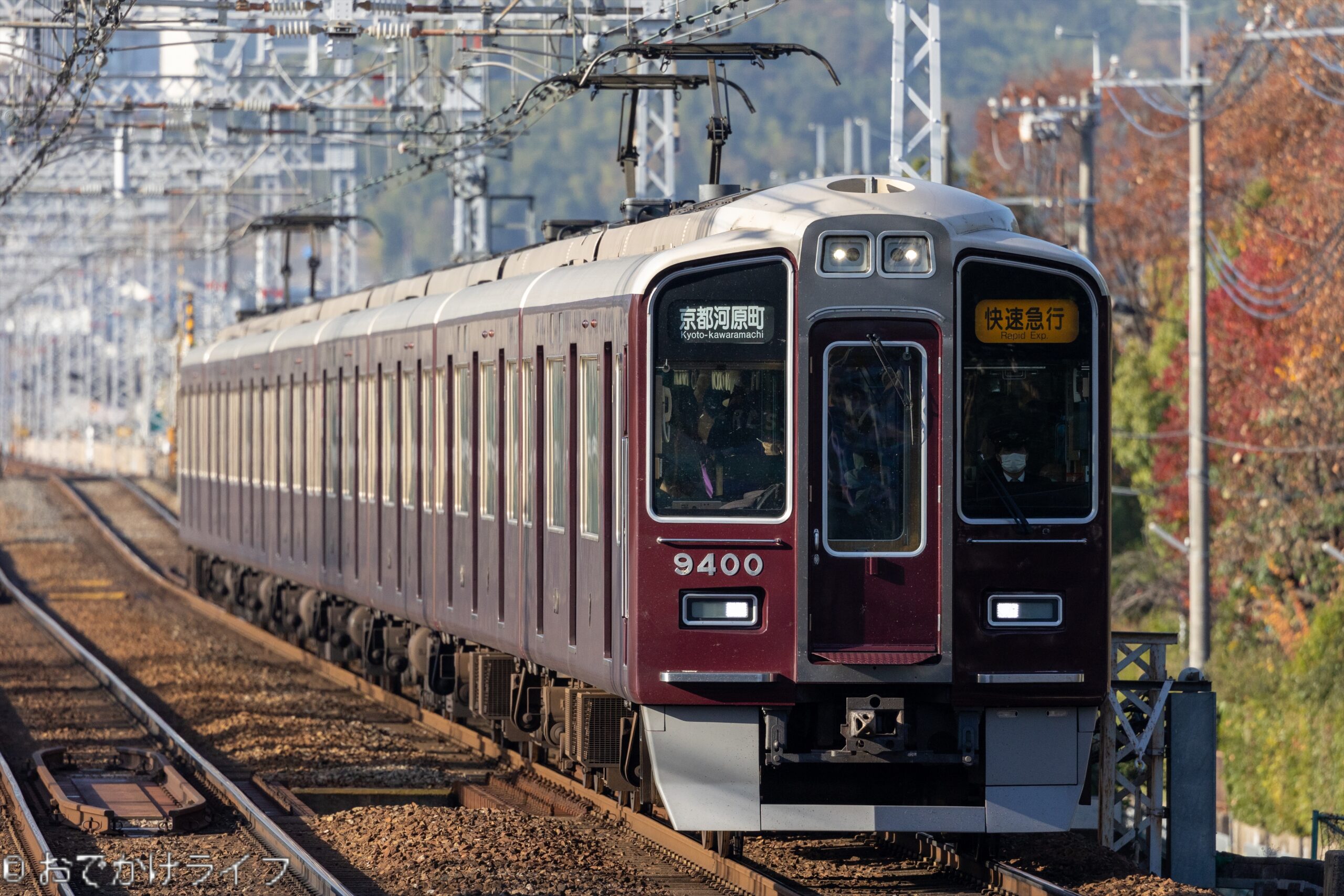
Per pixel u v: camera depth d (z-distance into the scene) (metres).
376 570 64.75
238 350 93.12
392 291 70.44
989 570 36.94
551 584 44.72
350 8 73.19
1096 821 47.16
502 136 85.75
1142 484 127.19
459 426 53.84
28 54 90.94
